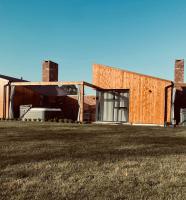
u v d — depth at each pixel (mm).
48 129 13797
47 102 29859
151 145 8531
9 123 18328
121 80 23984
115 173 5117
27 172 5086
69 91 33406
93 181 4621
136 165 5762
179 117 24781
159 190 4230
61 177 4824
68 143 8688
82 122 21391
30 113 24453
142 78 23203
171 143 9141
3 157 6324
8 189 4180
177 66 25703
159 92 22562
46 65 29312
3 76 26375
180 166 5750
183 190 4250
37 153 6859
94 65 24969
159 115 22469
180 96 25078
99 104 24859
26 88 27172
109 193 4055
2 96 25516
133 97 23516
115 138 10336
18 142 8742
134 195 3992
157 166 5711
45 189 4188
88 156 6566
